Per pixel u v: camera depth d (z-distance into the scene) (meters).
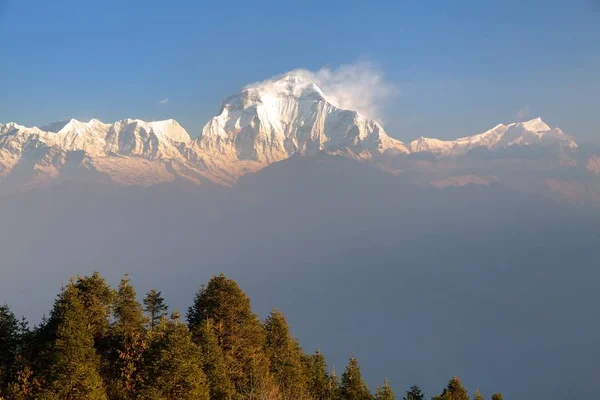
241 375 78.50
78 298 74.81
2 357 69.94
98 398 62.59
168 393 65.62
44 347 67.62
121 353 72.38
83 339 68.25
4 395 63.25
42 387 64.12
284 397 75.69
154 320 85.19
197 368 67.19
